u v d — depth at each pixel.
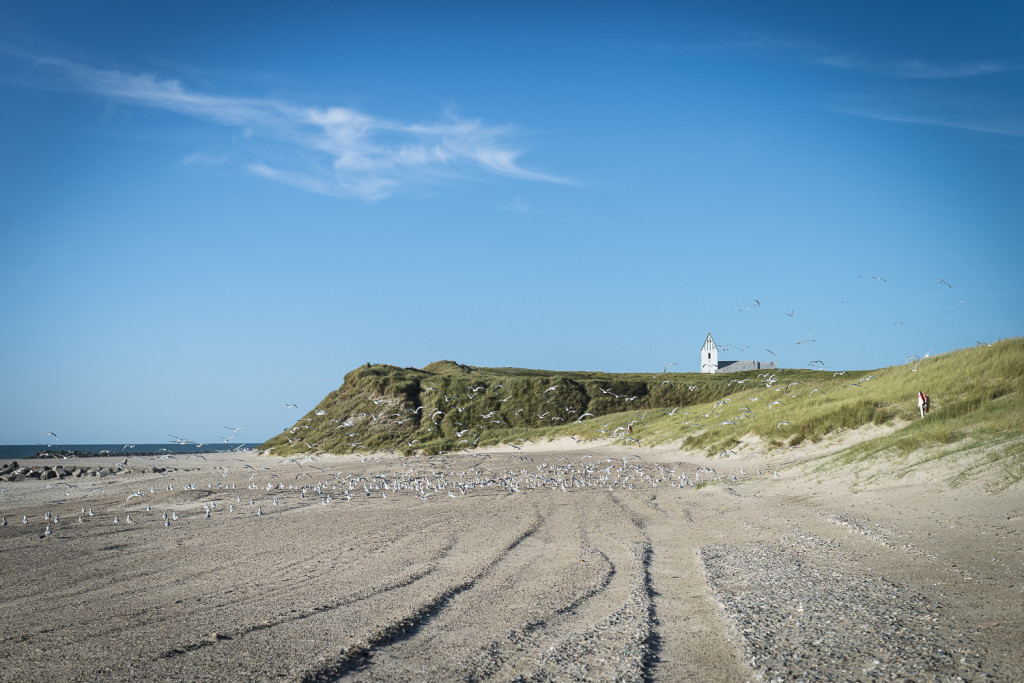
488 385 79.06
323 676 9.79
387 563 17.77
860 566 14.85
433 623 12.47
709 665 9.85
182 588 16.00
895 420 32.44
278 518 26.78
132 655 11.15
